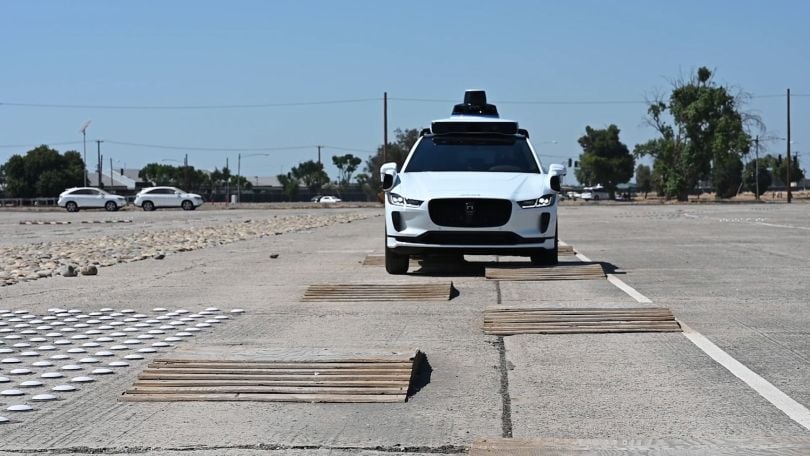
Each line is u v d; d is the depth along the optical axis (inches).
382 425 211.0
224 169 4972.9
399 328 337.7
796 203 2536.9
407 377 247.1
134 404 233.1
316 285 434.9
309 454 190.1
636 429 203.9
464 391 242.1
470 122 550.0
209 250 754.8
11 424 216.8
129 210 2438.5
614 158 4884.4
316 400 231.5
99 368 280.4
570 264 525.7
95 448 196.9
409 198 490.0
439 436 201.8
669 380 249.8
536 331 319.9
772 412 215.9
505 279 474.9
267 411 223.8
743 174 4052.7
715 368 262.8
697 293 416.8
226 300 427.5
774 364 266.5
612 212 1675.7
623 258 603.2
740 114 3061.0
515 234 483.5
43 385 258.5
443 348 298.7
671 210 1790.1
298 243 833.5
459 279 483.2
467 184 493.4
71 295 456.1
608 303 364.8
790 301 389.4
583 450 182.7
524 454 180.7
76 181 3934.5
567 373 260.5
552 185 498.0
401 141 3631.9
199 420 216.8
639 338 308.0
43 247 849.5
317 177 5007.4
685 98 3046.3
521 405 227.1
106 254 736.3
